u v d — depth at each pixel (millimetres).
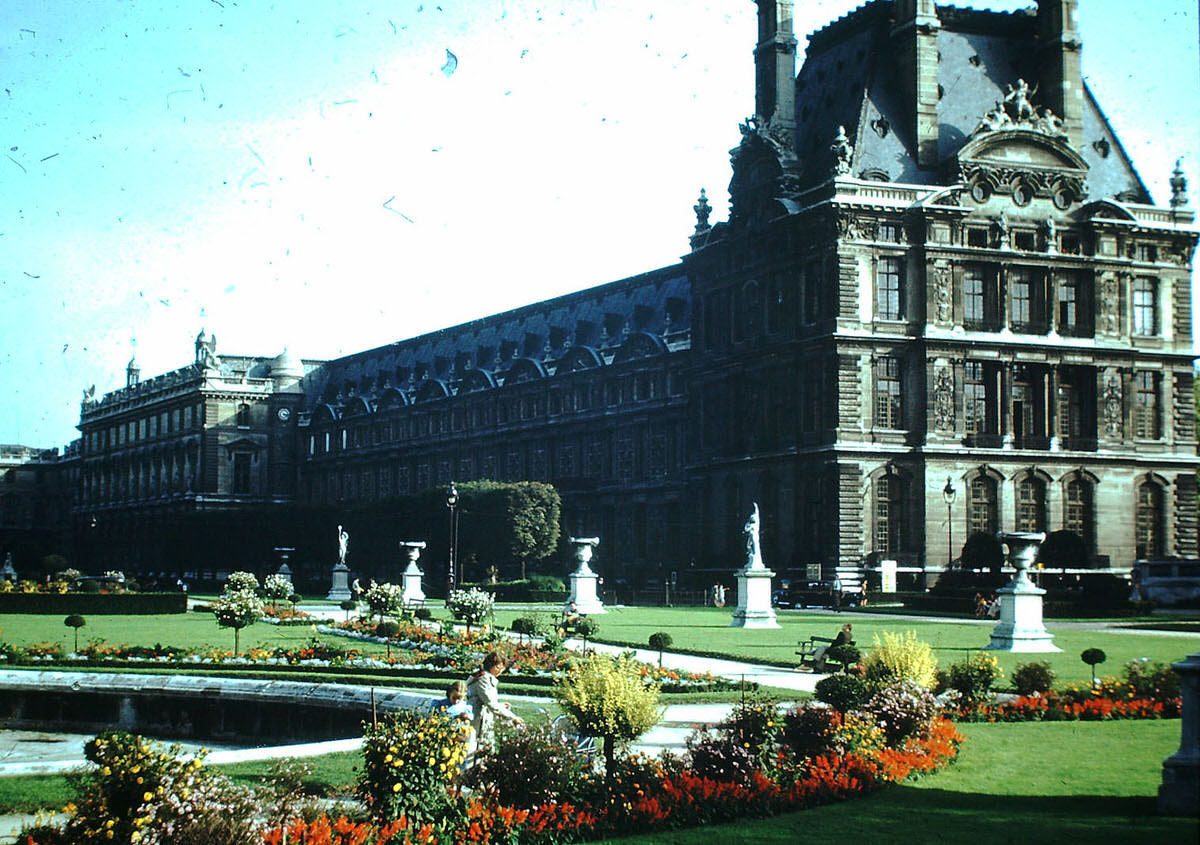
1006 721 39781
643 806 25969
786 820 25984
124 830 22281
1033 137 124625
